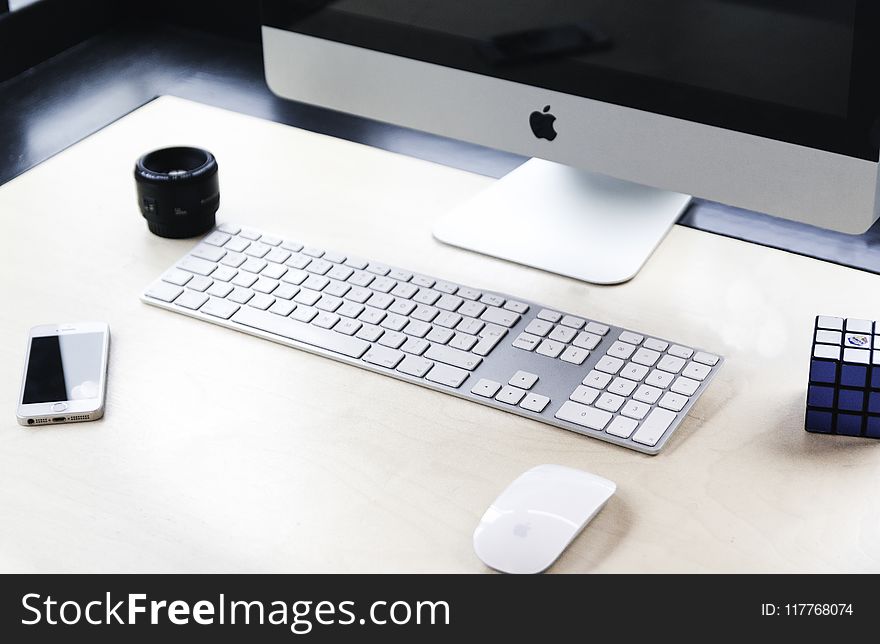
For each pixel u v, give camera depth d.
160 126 1.37
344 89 1.18
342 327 1.00
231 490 0.83
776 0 0.90
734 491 0.83
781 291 1.05
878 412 0.86
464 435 0.88
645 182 1.04
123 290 1.07
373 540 0.79
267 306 1.03
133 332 1.01
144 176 1.11
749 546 0.78
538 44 1.04
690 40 0.95
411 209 1.19
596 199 1.17
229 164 1.28
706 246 1.12
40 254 1.12
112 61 2.24
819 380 0.86
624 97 1.01
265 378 0.95
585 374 0.94
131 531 0.80
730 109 0.96
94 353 0.97
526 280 1.07
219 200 1.15
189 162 1.16
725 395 0.92
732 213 1.52
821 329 0.89
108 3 2.33
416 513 0.81
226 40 2.33
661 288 1.06
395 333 0.99
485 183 1.23
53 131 1.99
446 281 1.05
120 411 0.91
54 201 1.21
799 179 0.94
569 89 1.04
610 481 0.82
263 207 1.19
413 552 0.78
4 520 0.81
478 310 1.01
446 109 1.12
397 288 1.04
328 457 0.86
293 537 0.79
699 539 0.79
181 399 0.92
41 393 0.92
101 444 0.88
